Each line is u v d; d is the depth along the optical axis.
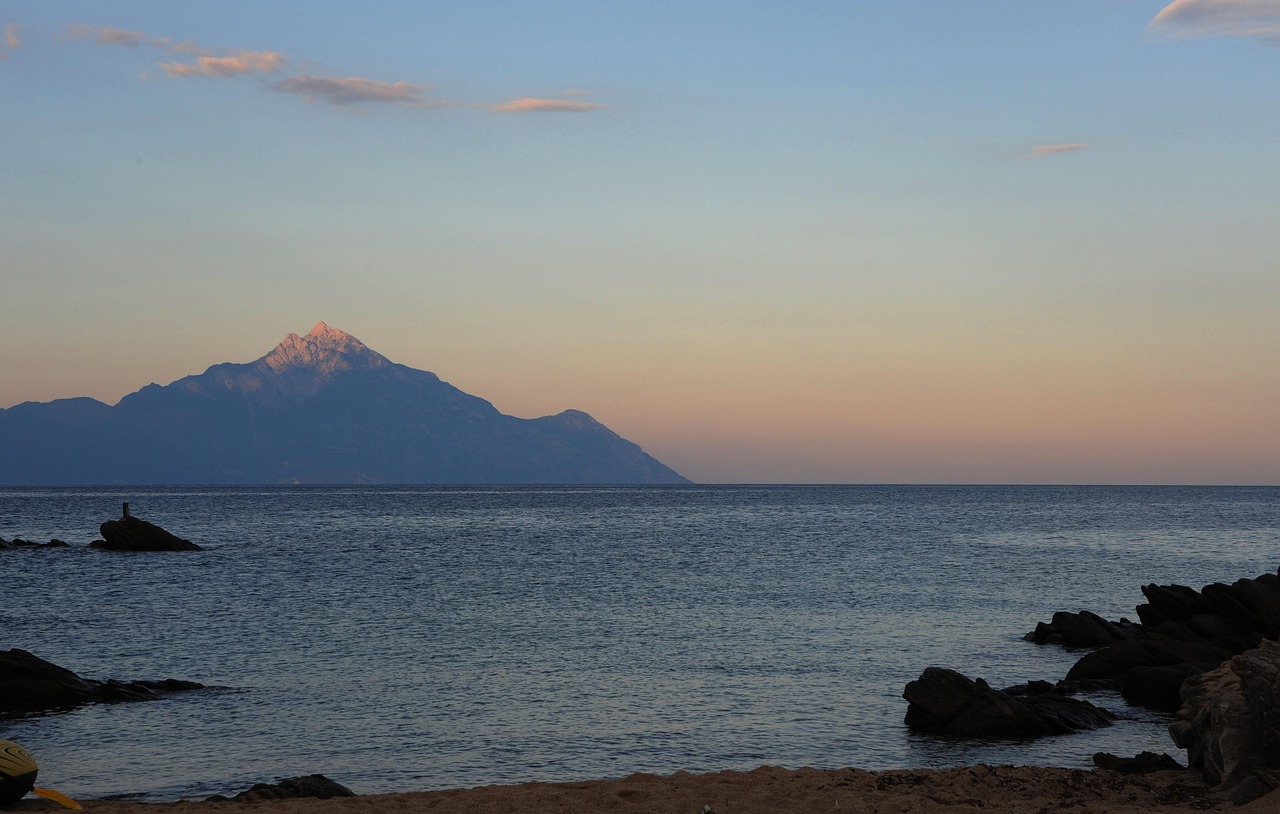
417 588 53.22
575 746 21.98
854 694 27.08
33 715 24.41
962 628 39.00
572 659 32.16
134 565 66.94
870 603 46.72
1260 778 14.23
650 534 107.56
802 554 77.62
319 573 61.84
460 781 19.55
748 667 30.83
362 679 29.02
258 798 16.80
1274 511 170.12
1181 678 25.78
